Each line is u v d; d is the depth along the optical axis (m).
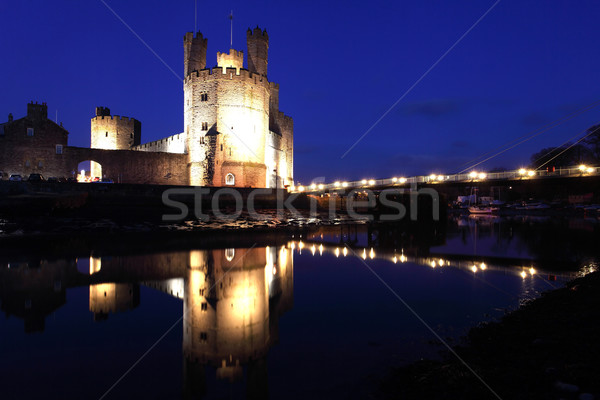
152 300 12.50
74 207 35.88
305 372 7.18
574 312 9.52
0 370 7.34
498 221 55.38
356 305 11.71
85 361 7.78
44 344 8.68
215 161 55.34
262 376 6.96
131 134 76.69
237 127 57.44
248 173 57.62
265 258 21.17
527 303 11.53
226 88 57.12
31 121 52.47
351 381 6.78
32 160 52.22
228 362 7.70
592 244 27.08
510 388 5.93
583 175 34.47
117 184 42.28
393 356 7.81
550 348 7.32
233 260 20.30
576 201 82.94
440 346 8.29
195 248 24.44
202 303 12.18
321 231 38.16
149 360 7.84
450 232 38.25
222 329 9.73
